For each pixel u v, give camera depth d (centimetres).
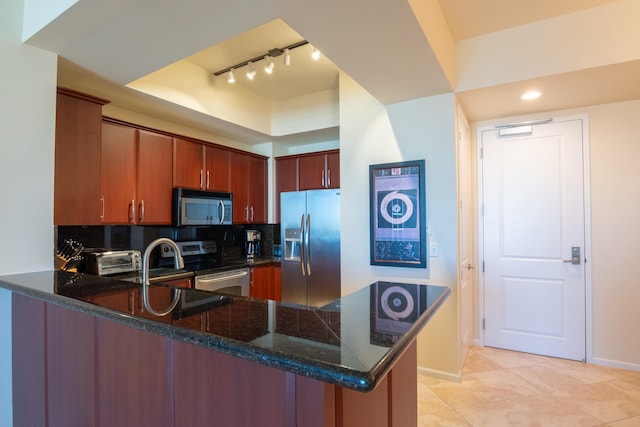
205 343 81
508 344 317
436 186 263
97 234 293
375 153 288
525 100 272
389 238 279
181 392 101
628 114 275
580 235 291
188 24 172
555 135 300
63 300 124
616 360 278
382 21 166
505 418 208
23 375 165
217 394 92
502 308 319
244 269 361
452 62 248
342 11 158
